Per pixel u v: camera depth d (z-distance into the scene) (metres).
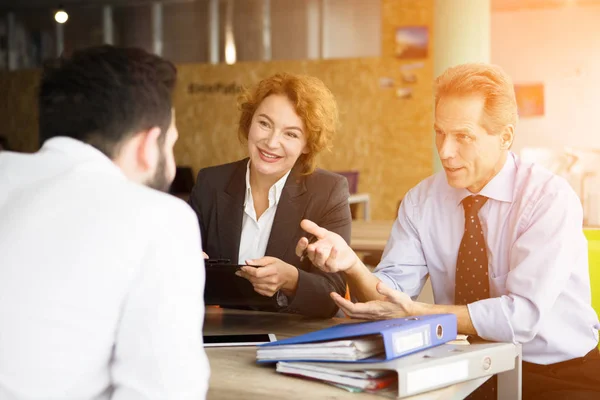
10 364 1.04
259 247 2.37
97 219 1.08
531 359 1.93
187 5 10.47
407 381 1.31
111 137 1.15
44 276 1.05
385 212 9.67
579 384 1.88
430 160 9.45
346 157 9.80
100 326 1.06
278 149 2.22
